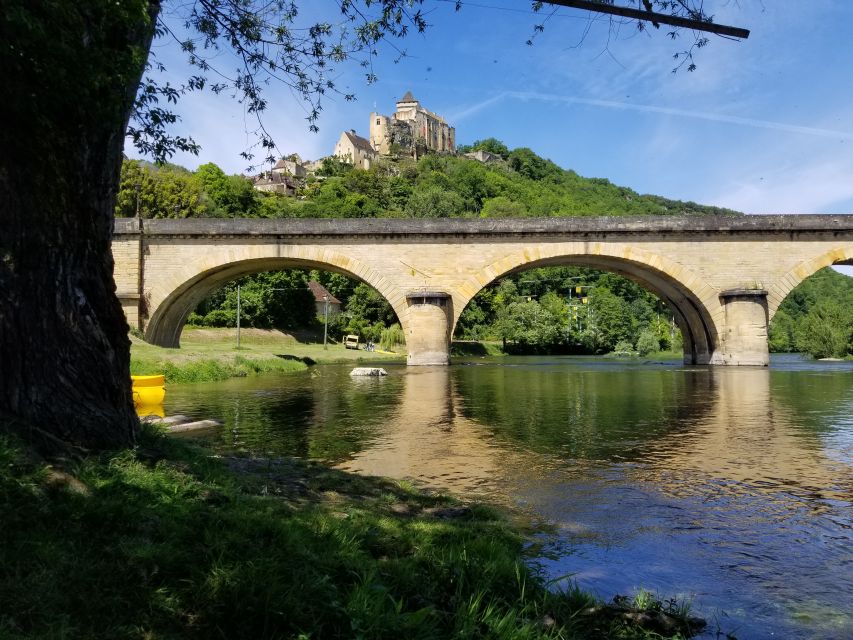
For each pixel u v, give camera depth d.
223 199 76.38
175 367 23.47
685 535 5.18
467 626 3.21
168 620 2.94
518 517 5.67
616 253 33.19
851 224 32.31
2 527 3.26
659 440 10.03
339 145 148.12
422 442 9.79
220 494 4.63
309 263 35.56
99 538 3.45
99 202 5.08
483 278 33.62
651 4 6.24
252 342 55.56
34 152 4.52
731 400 16.34
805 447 9.36
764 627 3.52
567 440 10.03
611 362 44.00
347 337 63.25
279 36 7.64
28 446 4.21
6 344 4.48
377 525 4.73
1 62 4.19
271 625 2.98
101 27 4.84
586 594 3.82
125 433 5.28
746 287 32.84
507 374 28.20
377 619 3.08
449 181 110.06
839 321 48.94
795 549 4.86
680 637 3.37
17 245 4.55
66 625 2.70
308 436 10.34
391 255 33.97
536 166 150.88
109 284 5.23
